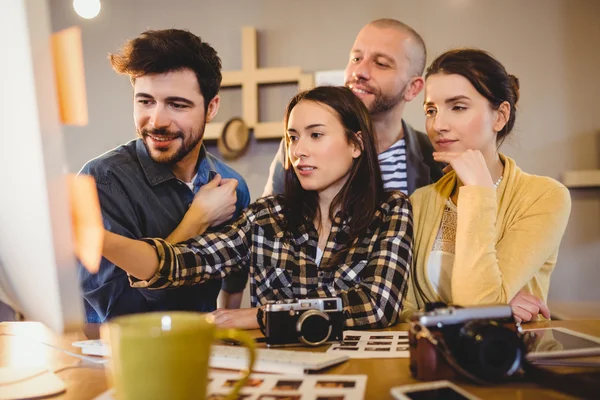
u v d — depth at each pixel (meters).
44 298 0.62
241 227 1.31
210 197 1.50
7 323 1.14
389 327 1.06
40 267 0.60
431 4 2.48
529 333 0.77
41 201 0.58
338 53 2.53
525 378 0.61
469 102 1.40
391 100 2.17
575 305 2.39
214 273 1.22
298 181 1.31
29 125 0.56
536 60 2.43
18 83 0.56
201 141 1.65
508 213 1.33
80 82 0.91
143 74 1.49
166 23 2.68
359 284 1.11
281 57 2.57
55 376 0.65
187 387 0.47
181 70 1.49
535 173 2.43
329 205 1.29
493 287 1.15
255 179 2.54
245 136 2.53
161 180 1.56
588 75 2.40
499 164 1.45
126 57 1.50
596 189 2.39
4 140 0.60
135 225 1.53
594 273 2.39
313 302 0.83
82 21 2.74
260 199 1.37
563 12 2.41
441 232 1.37
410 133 2.20
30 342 0.91
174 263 1.13
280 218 1.31
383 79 2.16
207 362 0.49
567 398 0.54
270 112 2.56
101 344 0.79
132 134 2.69
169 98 1.50
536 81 2.43
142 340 0.46
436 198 1.39
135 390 0.46
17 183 0.60
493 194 1.20
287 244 1.28
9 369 0.68
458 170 1.23
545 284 1.35
